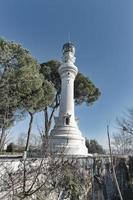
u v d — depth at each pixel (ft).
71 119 82.12
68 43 92.43
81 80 119.65
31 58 82.74
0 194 17.43
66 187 34.12
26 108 82.07
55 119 85.20
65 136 73.67
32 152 19.21
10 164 20.16
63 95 87.04
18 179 17.98
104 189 61.67
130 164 70.38
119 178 67.46
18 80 73.05
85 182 53.57
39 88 82.64
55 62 118.01
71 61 90.84
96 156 62.18
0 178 17.88
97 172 60.75
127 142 68.03
